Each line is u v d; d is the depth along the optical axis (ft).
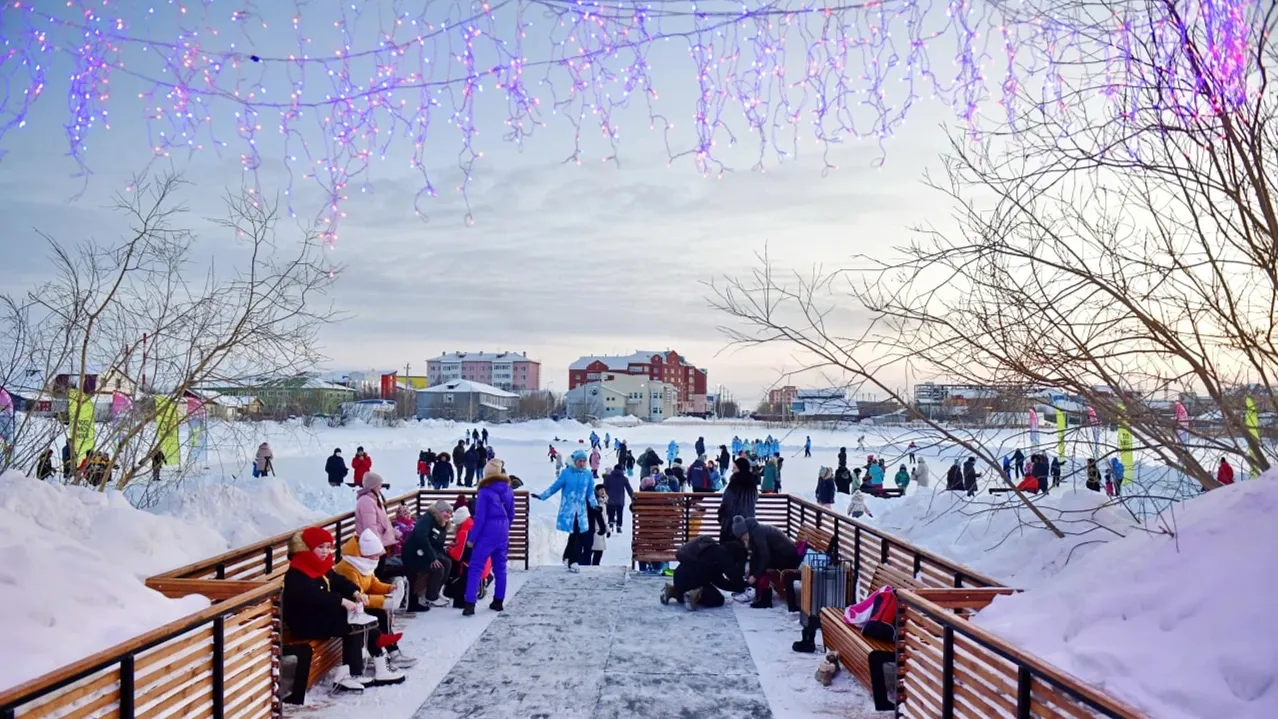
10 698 9.04
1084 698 9.73
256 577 22.44
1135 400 20.77
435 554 29.48
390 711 18.84
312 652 19.48
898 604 16.97
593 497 39.04
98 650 12.06
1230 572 11.17
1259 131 17.58
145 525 24.41
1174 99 18.10
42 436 33.60
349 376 423.64
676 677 21.50
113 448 35.06
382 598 21.44
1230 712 9.14
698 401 498.28
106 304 33.55
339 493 68.49
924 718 15.44
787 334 23.26
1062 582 14.08
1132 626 11.50
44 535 18.78
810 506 35.37
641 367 451.12
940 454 26.35
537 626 26.94
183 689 13.17
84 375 33.83
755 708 19.17
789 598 28.91
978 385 21.91
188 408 36.24
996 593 16.34
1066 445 22.03
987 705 12.71
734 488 32.68
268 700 16.52
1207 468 21.65
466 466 79.92
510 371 539.29
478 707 19.16
